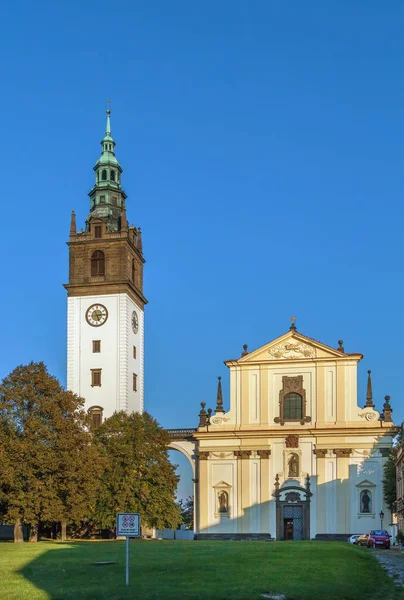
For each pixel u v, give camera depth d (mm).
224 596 31203
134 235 122938
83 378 115625
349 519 105438
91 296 117688
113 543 75562
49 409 85062
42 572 39938
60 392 89500
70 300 118375
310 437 108750
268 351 112312
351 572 40969
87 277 118125
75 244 119312
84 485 85000
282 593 32375
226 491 110312
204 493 110875
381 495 105312
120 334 115875
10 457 81438
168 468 101875
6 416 85188
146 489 97375
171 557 48406
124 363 114938
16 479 81375
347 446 107250
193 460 114625
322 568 41781
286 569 40844
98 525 96562
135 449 99625
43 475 82938
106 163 123938
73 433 86438
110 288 117250
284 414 110438
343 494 106062
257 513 108438
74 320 117688
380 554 62125
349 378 109125
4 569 41281
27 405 86688
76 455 84438
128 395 115562
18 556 51000
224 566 42156
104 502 97000
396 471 103500
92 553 53688
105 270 117750
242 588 33375
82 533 103312
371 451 106625
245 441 110625
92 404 114625
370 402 108062
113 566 42594
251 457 110250
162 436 102938
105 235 118688
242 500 109188
